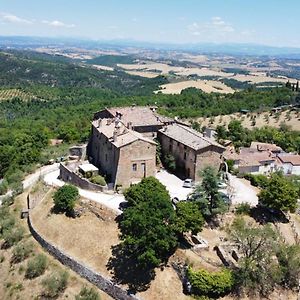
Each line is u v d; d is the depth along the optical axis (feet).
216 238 229.66
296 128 566.77
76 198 251.80
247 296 200.34
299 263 211.41
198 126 478.59
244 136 479.82
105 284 208.85
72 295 208.44
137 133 297.74
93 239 230.07
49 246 234.38
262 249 211.82
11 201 296.92
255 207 261.85
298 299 203.82
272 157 380.37
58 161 369.09
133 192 231.91
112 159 278.26
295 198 259.60
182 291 200.34
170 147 312.91
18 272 226.79
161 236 200.64
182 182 286.66
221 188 253.85
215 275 198.18
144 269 208.23
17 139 481.46
